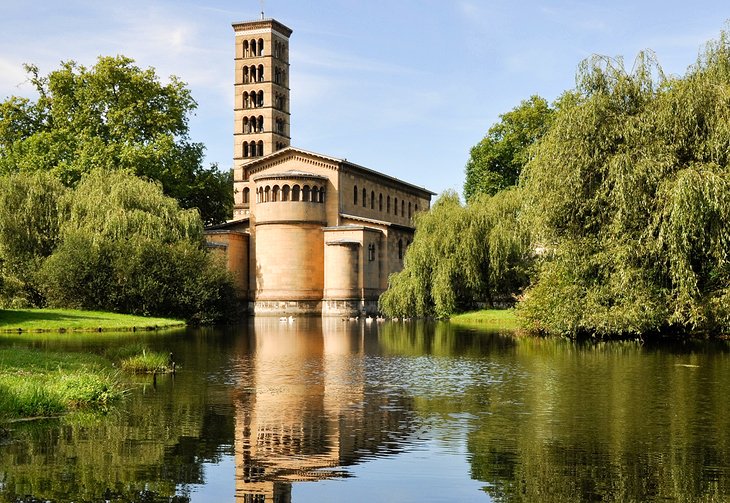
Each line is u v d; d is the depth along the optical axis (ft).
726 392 80.38
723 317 127.75
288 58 370.53
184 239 223.92
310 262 293.43
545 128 323.16
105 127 286.66
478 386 86.33
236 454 55.62
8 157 284.00
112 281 209.87
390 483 48.57
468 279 220.64
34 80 296.10
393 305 228.02
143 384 88.69
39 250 220.23
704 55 138.92
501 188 336.90
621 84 134.72
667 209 120.47
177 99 299.99
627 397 77.87
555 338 152.35
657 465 51.90
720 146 122.52
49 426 64.64
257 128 354.54
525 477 49.47
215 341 150.10
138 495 46.14
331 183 301.63
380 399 77.97
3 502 44.62
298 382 89.97
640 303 127.13
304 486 48.03
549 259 149.89
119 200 218.18
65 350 123.13
